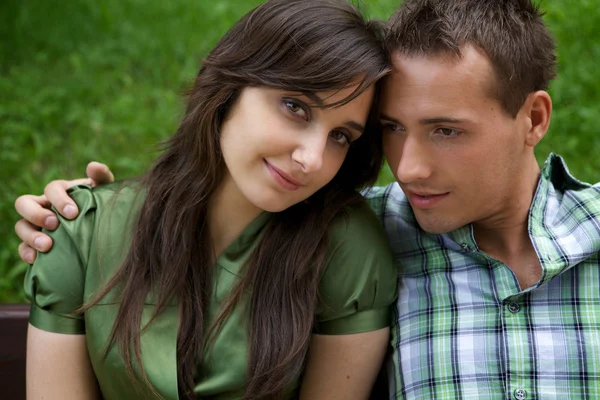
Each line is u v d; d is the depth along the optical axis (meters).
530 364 1.57
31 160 3.20
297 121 1.47
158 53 3.84
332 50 1.43
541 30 1.59
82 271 1.65
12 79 3.69
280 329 1.61
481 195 1.55
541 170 1.73
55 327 1.64
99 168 1.80
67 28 4.06
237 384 1.61
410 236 1.75
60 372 1.65
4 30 4.05
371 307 1.66
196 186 1.63
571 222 1.65
